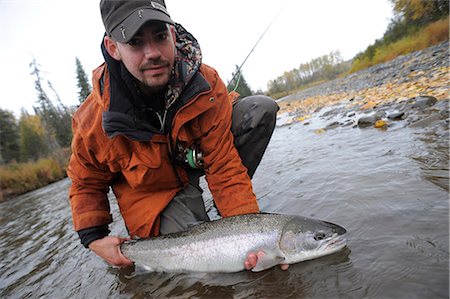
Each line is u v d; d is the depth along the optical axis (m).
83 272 1.10
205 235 0.89
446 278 0.59
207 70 1.02
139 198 1.03
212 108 0.98
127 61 0.82
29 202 3.87
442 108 1.78
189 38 0.95
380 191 0.99
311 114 4.07
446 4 10.06
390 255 0.70
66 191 3.74
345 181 1.17
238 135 1.16
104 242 0.96
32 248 1.59
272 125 1.18
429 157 1.14
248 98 1.20
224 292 0.77
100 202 1.02
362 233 0.81
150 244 0.94
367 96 3.58
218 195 1.01
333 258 0.77
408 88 2.92
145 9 0.79
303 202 1.10
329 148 1.77
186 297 0.79
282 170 1.62
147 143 0.94
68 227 1.78
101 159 0.95
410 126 1.64
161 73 0.84
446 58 4.17
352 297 0.62
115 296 0.88
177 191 1.06
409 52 10.30
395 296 0.59
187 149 1.00
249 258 0.80
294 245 0.80
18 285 1.17
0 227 2.54
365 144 1.60
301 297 0.67
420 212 0.82
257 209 0.97
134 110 0.89
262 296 0.72
